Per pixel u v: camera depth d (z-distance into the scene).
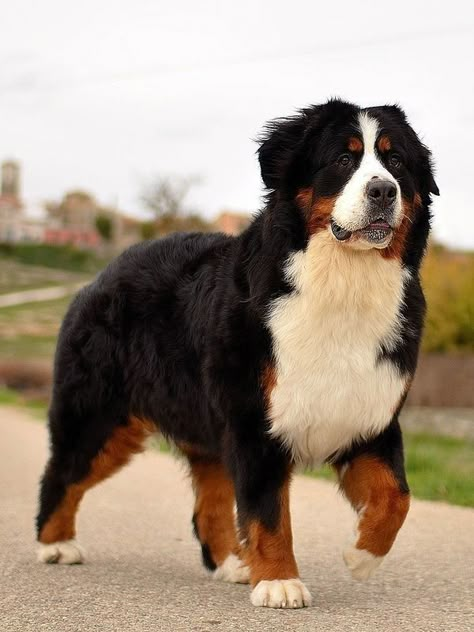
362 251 2.14
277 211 2.19
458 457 4.71
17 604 2.11
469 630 1.90
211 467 2.48
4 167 47.22
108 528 3.03
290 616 2.00
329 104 2.23
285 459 2.18
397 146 2.21
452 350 7.44
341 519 3.15
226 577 2.40
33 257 33.75
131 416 2.54
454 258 8.10
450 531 2.91
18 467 4.44
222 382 2.21
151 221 26.23
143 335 2.46
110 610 2.06
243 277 2.23
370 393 2.15
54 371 2.65
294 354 2.13
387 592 2.23
